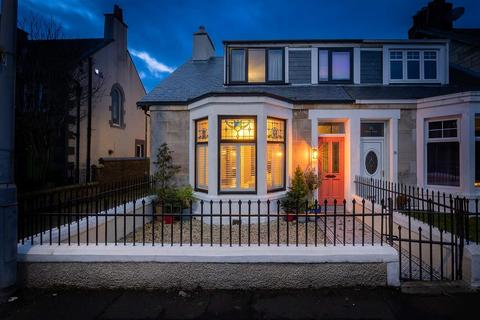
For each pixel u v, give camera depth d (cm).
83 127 1293
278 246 415
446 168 851
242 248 407
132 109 1722
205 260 395
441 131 864
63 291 391
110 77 1491
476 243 420
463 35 1116
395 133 903
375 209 709
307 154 910
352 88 1006
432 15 1295
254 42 1016
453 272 421
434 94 928
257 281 395
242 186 809
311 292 386
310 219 807
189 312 346
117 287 397
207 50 1290
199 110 866
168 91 1004
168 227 741
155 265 397
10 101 379
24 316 337
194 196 848
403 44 1028
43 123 995
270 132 847
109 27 1520
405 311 346
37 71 986
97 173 1173
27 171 1066
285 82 1027
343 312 344
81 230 518
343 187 956
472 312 343
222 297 377
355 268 396
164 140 942
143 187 823
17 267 397
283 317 335
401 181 905
